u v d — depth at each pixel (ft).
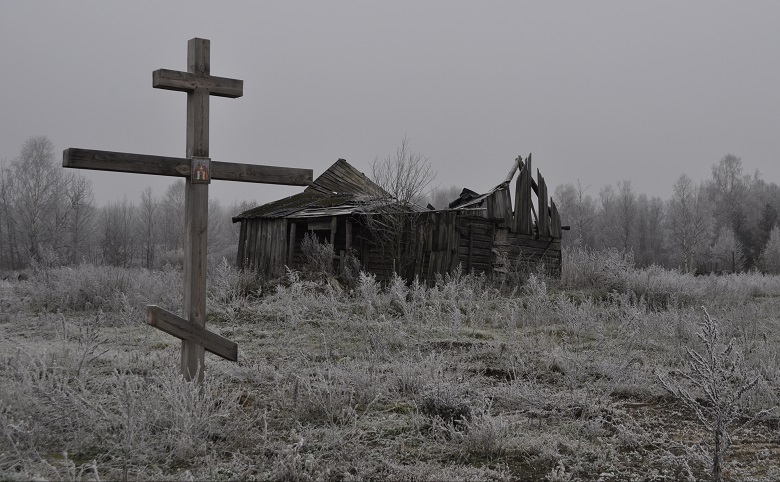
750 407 22.08
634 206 251.60
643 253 238.68
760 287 76.43
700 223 202.59
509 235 73.10
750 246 238.27
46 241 167.22
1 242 186.09
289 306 40.27
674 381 24.38
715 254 202.39
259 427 18.75
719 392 16.33
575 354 28.96
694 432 20.13
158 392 18.40
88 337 25.77
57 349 28.68
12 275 96.43
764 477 16.11
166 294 47.47
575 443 18.42
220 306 45.39
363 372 23.98
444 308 45.80
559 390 24.89
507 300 47.75
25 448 16.16
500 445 17.67
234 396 20.44
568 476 15.78
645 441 18.86
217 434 17.83
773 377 25.34
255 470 15.58
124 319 39.14
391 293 46.34
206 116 19.99
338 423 19.56
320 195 81.71
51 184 176.35
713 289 61.11
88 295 48.96
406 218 66.85
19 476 14.17
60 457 16.19
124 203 209.26
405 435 18.75
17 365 20.53
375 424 19.52
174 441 16.58
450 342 33.96
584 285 65.05
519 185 75.00
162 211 254.47
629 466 16.98
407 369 24.62
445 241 65.41
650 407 23.25
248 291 52.01
